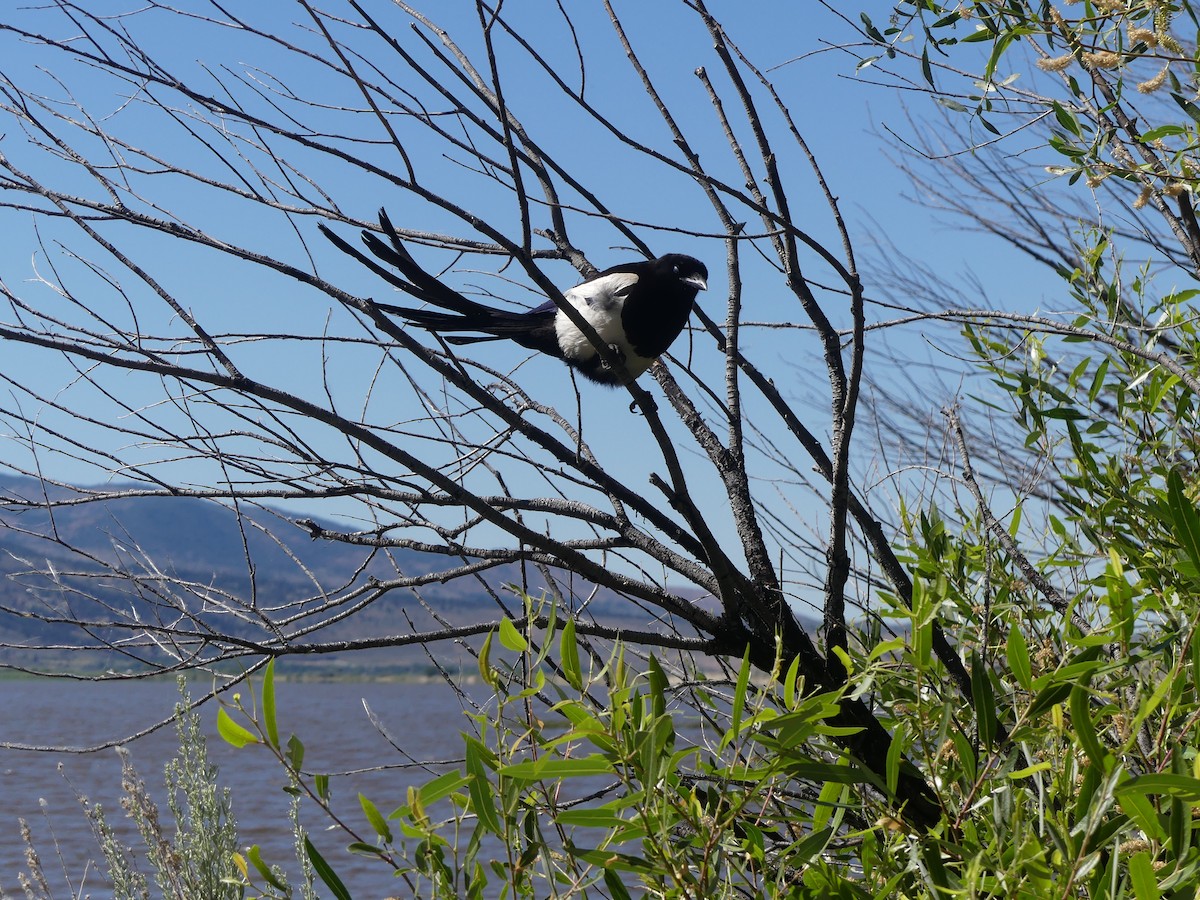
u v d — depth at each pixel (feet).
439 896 6.32
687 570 10.99
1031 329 10.37
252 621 10.17
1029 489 10.16
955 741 6.80
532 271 9.11
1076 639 8.21
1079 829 6.02
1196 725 7.47
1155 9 9.66
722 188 8.67
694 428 12.30
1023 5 10.48
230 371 9.49
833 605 10.12
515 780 6.32
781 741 6.37
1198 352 11.14
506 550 10.75
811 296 11.80
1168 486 7.29
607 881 6.74
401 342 9.77
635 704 6.18
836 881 6.95
